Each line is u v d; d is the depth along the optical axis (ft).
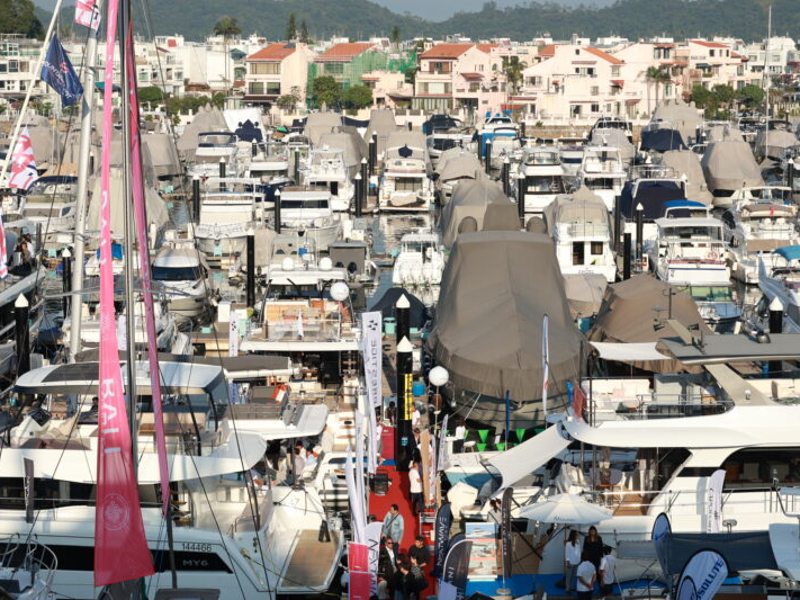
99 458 115.85
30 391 158.61
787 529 128.57
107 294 117.29
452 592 136.26
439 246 324.80
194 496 148.97
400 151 468.34
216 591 126.72
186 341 230.68
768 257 303.07
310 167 440.04
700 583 117.60
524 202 410.52
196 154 502.38
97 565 115.55
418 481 172.96
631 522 147.43
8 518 146.72
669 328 225.15
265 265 317.01
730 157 463.01
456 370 205.57
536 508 141.90
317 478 176.45
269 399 183.73
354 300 276.21
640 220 335.06
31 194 355.97
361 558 139.03
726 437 148.46
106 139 121.49
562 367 202.18
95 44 202.59
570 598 141.49
